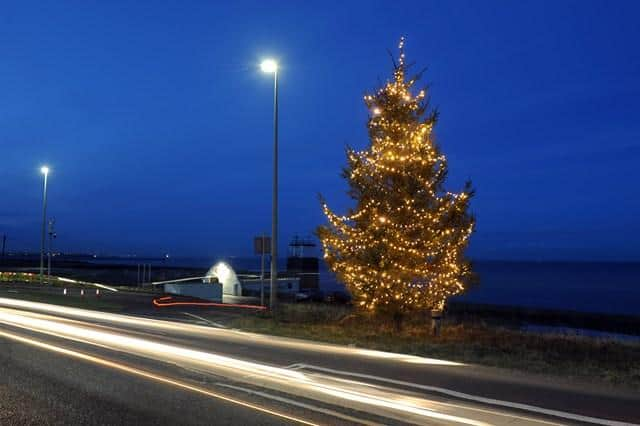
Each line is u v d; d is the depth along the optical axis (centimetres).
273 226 2200
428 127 1733
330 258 1803
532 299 7350
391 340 1504
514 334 1673
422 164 1709
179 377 1012
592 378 1003
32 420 747
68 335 1598
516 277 15412
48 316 2191
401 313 1725
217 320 2086
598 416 755
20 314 2272
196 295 4291
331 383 955
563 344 1471
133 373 1048
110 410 791
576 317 4041
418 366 1113
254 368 1092
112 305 2812
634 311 5666
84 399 854
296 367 1102
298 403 825
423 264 1684
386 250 1694
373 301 1712
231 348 1354
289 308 2447
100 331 1697
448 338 1558
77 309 2558
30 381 982
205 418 749
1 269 9219
